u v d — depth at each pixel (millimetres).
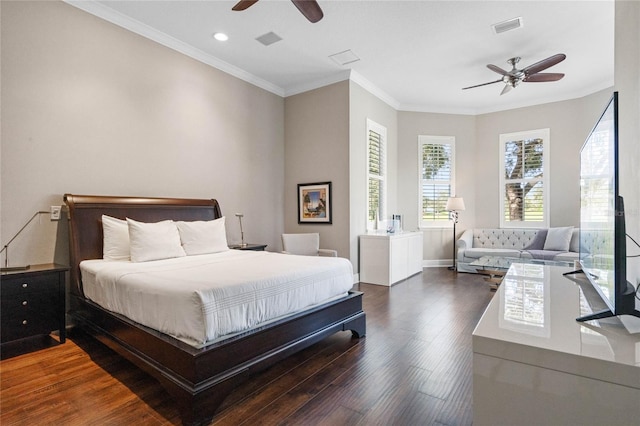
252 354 1917
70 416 1702
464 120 6535
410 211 6453
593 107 5398
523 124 6125
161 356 1816
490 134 6434
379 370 2205
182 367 1680
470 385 2004
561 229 5410
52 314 2645
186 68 3992
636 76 1481
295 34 3736
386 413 1720
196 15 3357
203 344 1720
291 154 5395
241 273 2260
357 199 5027
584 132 5559
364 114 5211
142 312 2045
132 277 2223
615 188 1148
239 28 3605
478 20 3469
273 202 5234
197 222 3637
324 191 5027
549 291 1596
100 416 1702
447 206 6086
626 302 1071
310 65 4543
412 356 2424
